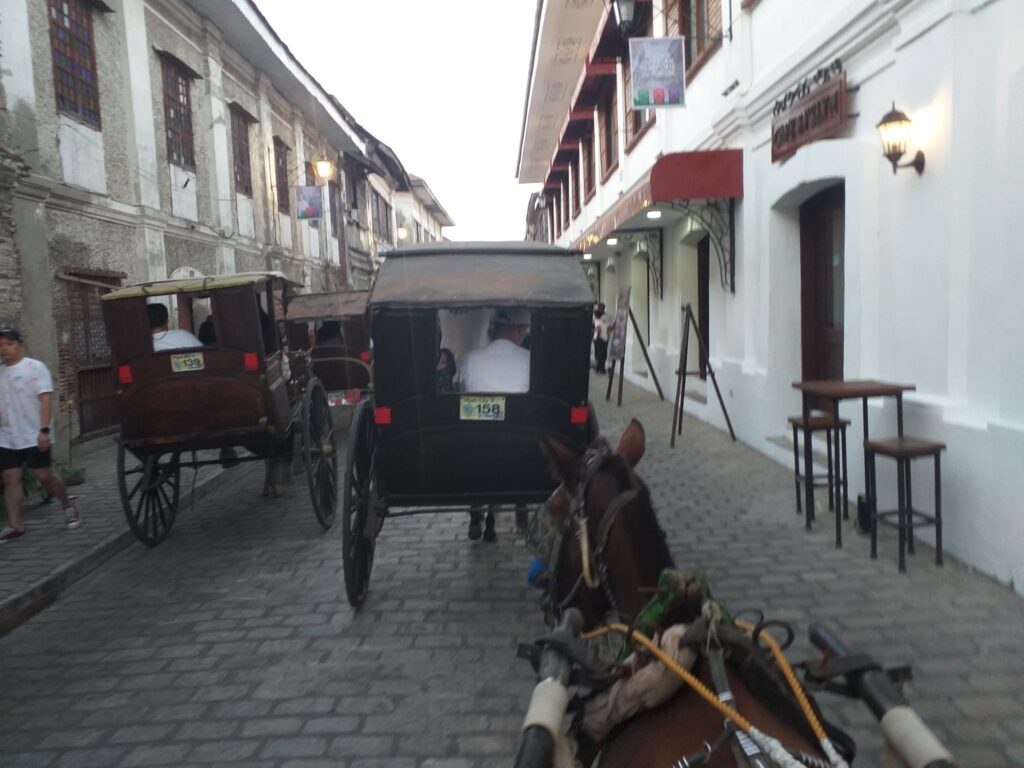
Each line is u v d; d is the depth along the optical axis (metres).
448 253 5.29
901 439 5.75
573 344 4.84
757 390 9.59
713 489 8.13
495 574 6.10
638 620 2.29
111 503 8.66
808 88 7.78
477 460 5.08
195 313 9.03
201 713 4.17
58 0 11.31
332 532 7.57
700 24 11.81
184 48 15.77
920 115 5.87
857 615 4.93
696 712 2.01
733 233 10.43
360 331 13.12
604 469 2.81
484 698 4.22
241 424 6.87
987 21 5.19
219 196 17.00
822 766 1.75
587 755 2.17
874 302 6.76
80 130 11.68
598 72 18.12
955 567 5.51
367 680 4.46
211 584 6.21
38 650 5.11
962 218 5.51
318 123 26.61
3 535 7.25
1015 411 5.04
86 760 3.77
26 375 7.26
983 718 3.75
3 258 9.41
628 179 17.00
